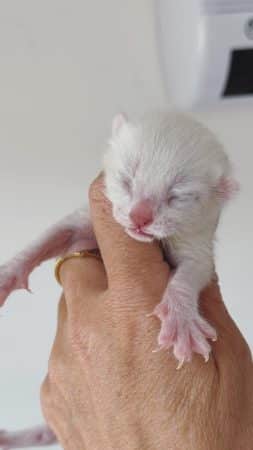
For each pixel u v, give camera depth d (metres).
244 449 0.21
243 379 0.22
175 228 0.23
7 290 0.25
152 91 0.38
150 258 0.22
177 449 0.21
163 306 0.21
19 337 0.40
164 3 0.35
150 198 0.22
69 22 0.37
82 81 0.38
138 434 0.21
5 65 0.37
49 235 0.26
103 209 0.23
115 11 0.37
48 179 0.38
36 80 0.38
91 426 0.22
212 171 0.24
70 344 0.23
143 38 0.38
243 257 0.40
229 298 0.41
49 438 0.31
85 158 0.38
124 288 0.22
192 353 0.21
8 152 0.38
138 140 0.23
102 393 0.22
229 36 0.33
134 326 0.21
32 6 0.37
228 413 0.21
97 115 0.38
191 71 0.35
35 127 0.38
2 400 0.40
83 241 0.26
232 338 0.22
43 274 0.39
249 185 0.39
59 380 0.23
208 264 0.24
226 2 0.33
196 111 0.38
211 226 0.25
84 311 0.23
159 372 0.21
